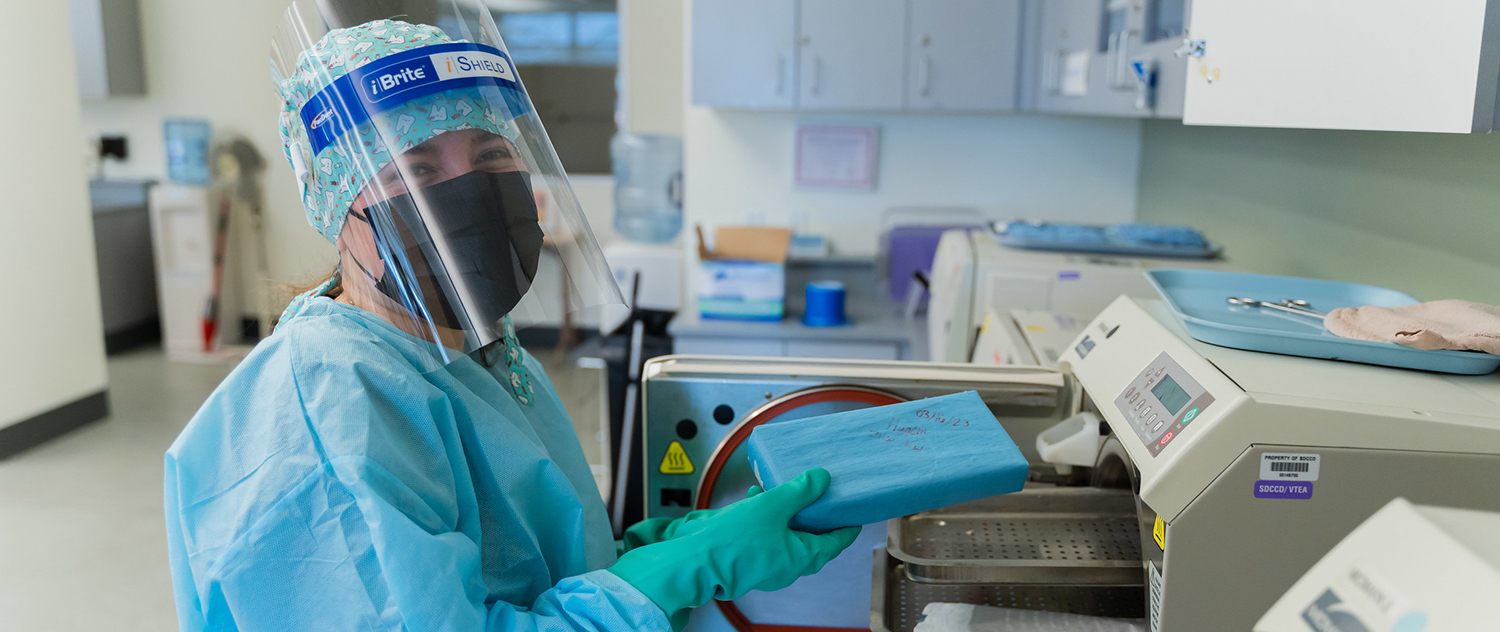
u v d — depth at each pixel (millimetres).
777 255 3000
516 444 845
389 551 686
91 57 4668
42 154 3436
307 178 835
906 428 977
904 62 2986
